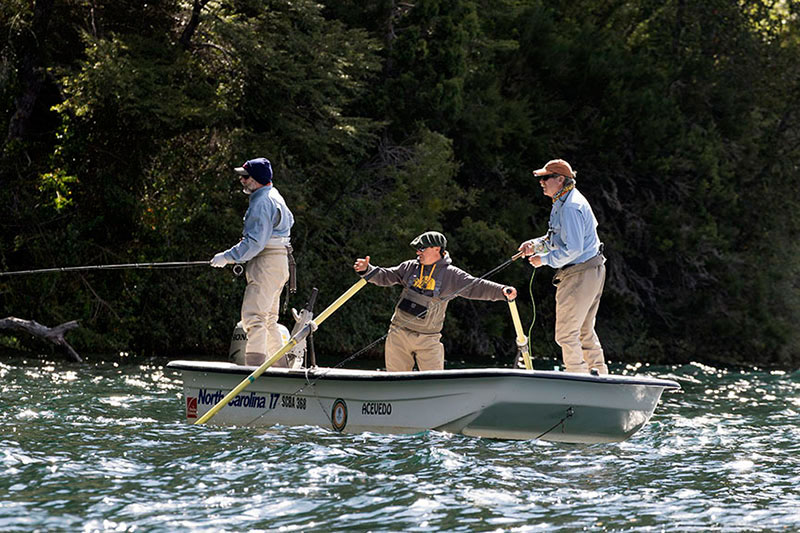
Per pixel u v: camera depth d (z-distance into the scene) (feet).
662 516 48.93
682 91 296.71
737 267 276.21
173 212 173.58
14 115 170.91
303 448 64.39
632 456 66.95
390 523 45.96
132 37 171.63
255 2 177.68
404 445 66.33
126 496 50.01
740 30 305.73
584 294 74.69
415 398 69.31
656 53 304.09
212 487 52.60
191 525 44.75
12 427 72.13
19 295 166.09
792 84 305.53
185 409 81.15
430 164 212.64
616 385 68.74
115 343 169.78
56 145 167.94
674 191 270.87
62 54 181.57
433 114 228.22
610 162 262.26
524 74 269.85
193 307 183.01
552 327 246.47
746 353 272.51
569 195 74.43
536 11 268.00
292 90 182.50
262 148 183.83
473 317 240.12
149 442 66.64
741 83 301.02
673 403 112.06
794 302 285.02
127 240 176.76
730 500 53.21
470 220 231.30
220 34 174.91
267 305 80.12
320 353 203.21
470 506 49.67
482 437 70.03
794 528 47.01
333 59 189.78
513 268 238.48
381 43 210.38
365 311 207.31
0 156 169.48
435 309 76.89
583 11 310.45
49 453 61.16
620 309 258.78
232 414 77.82
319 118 200.75
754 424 90.17
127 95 157.89
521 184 253.03
